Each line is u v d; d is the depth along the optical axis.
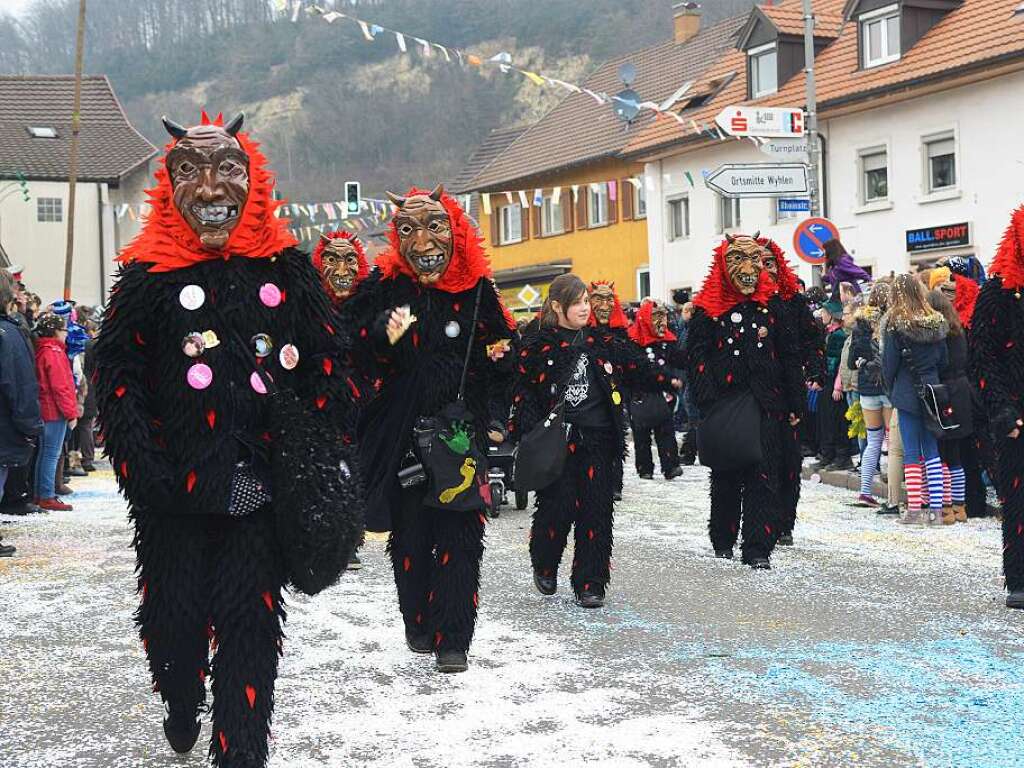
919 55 27.80
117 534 10.35
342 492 4.03
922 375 9.93
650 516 11.25
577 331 7.40
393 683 5.60
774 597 7.48
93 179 42.19
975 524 10.47
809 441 14.98
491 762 4.49
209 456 4.00
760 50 32.69
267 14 54.44
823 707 5.14
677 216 36.19
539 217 43.72
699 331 8.57
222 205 4.04
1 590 7.88
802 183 17.09
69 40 54.34
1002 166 25.88
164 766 4.50
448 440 5.71
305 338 4.20
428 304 5.76
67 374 11.98
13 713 5.17
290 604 7.39
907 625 6.68
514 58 57.28
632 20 55.88
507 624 6.83
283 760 4.54
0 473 9.52
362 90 53.19
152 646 4.16
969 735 4.75
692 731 4.83
